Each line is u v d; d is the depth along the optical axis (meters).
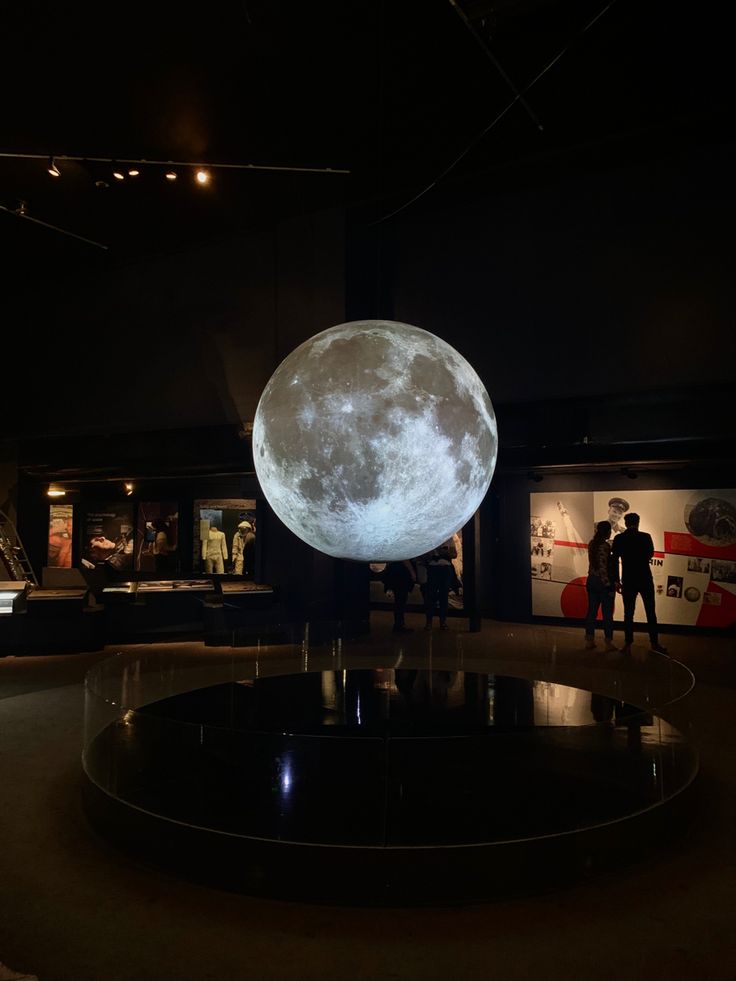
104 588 11.55
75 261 14.38
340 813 3.52
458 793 3.55
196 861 3.61
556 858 3.51
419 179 10.76
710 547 11.22
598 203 10.46
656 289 10.02
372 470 3.98
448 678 7.07
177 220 12.37
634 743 3.96
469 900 3.38
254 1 6.99
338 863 3.39
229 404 13.32
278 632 8.30
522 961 2.95
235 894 3.49
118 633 11.21
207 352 13.54
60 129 9.35
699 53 7.88
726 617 11.04
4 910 3.34
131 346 14.48
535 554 12.80
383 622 13.20
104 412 14.78
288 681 6.93
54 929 3.18
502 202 11.18
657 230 10.03
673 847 3.98
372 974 2.86
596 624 12.02
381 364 4.12
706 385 9.77
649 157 10.05
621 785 3.88
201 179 10.22
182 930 3.17
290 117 9.09
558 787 3.76
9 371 16.06
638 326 10.14
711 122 9.24
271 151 9.93
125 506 16.58
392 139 9.62
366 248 11.99
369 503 4.05
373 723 5.67
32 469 16.16
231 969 2.89
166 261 14.02
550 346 10.79
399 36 7.53
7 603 10.27
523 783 3.68
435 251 11.73
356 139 9.60
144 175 10.61
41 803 4.66
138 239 13.23
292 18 7.23
